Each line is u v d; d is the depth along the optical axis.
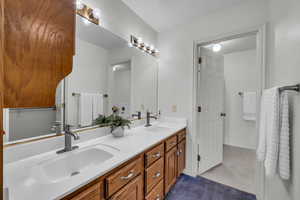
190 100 2.08
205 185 1.84
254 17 1.60
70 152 1.00
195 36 2.02
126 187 0.96
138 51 1.97
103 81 1.48
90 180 0.69
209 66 2.22
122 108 1.73
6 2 0.43
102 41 1.44
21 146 0.86
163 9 1.81
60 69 0.56
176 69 2.22
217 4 1.72
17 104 0.44
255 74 3.11
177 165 1.82
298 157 0.85
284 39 1.10
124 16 1.71
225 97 3.51
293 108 0.91
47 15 0.52
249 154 2.85
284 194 1.05
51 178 0.84
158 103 2.41
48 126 1.03
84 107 1.29
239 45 2.89
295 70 0.90
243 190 1.74
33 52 0.48
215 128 2.34
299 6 0.86
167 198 1.59
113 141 1.29
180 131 1.92
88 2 1.29
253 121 3.14
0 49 0.37
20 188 0.61
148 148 1.19
